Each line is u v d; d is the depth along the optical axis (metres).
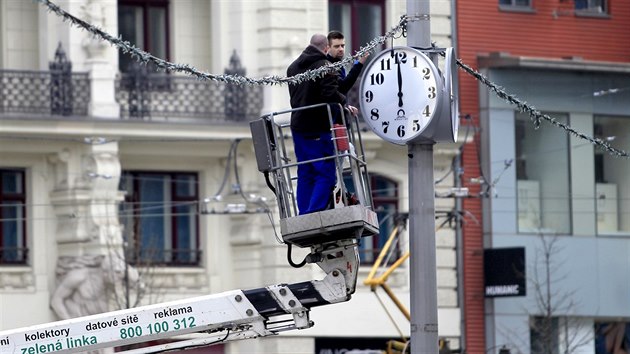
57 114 92.38
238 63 96.19
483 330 101.62
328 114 45.72
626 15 107.00
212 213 92.44
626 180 104.88
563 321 102.75
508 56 101.00
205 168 96.81
